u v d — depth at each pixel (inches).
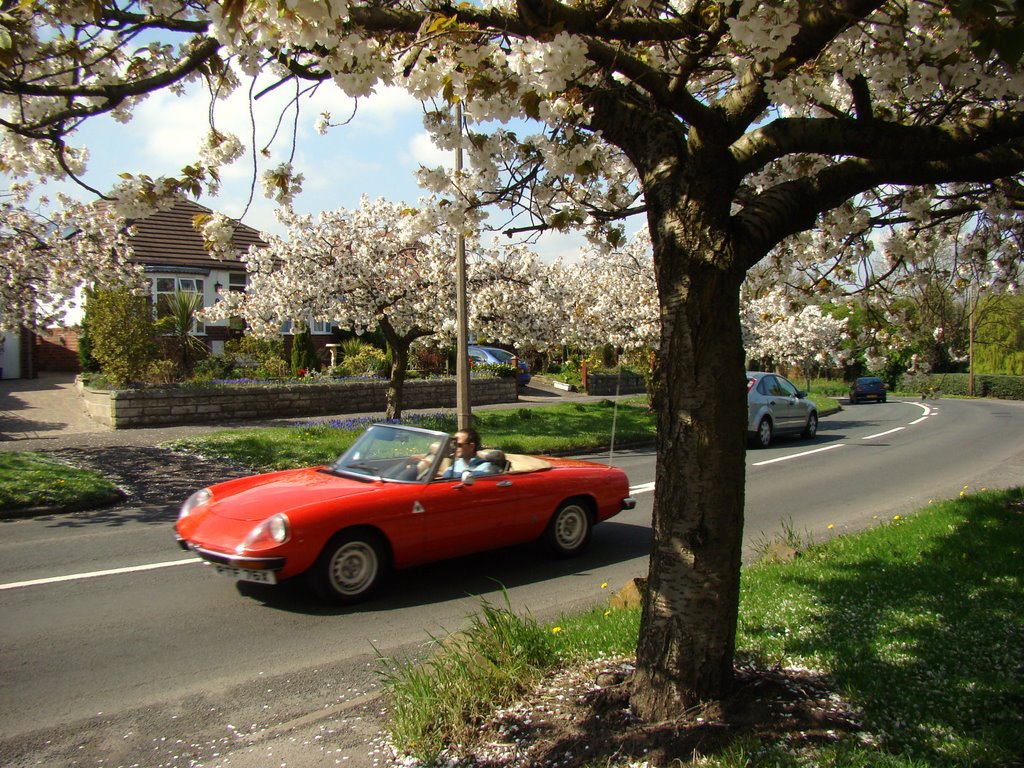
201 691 171.5
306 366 1008.2
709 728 122.4
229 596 243.1
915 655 156.7
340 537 230.8
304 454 527.8
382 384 853.2
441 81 139.9
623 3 142.9
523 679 151.3
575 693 143.9
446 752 127.8
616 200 210.4
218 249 159.6
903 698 134.9
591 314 918.4
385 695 159.5
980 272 272.2
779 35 123.0
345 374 989.8
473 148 158.9
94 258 554.3
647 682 132.2
